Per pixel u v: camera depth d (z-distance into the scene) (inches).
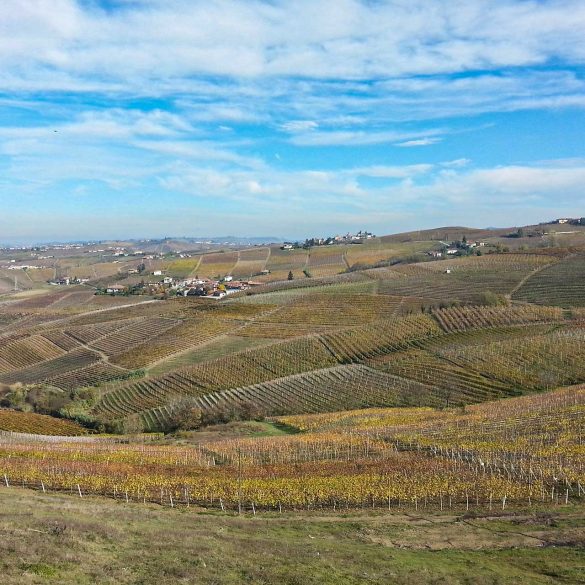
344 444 2373.3
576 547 1195.9
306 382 4079.7
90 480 1884.8
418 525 1429.6
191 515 1494.8
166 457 2282.2
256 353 4847.4
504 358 3836.1
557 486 1700.3
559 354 3730.3
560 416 2532.0
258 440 2605.8
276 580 909.8
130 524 1214.9
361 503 1681.8
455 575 1020.5
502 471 1876.2
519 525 1397.6
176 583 841.5
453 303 5743.1
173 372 4660.4
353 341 4842.5
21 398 4328.3
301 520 1499.8
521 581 996.6
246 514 1585.9
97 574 831.1
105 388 4515.3
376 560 1084.5
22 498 1467.8
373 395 3659.0
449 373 3784.5
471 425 2556.6
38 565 814.5
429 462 2018.9
